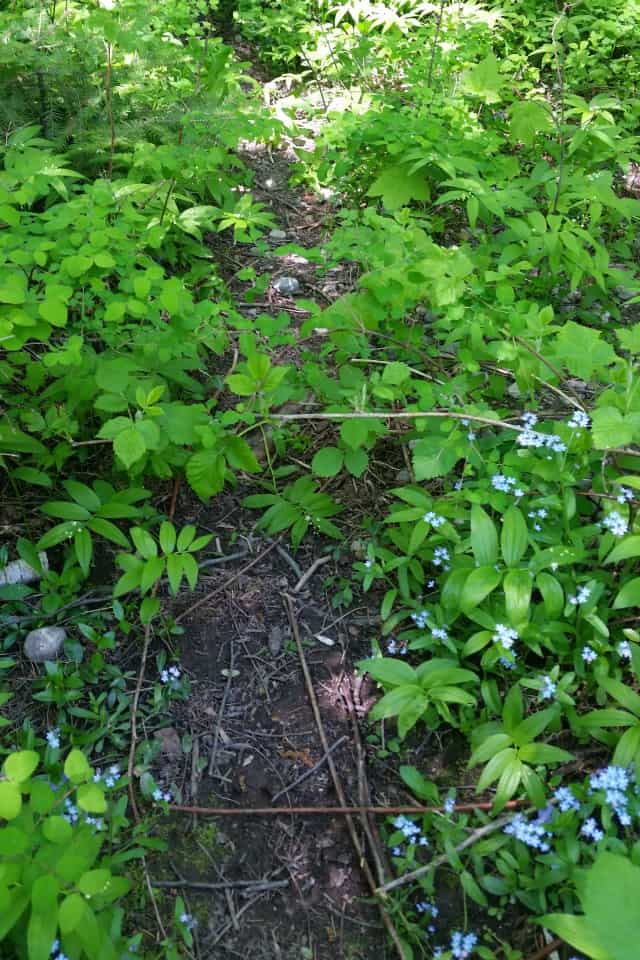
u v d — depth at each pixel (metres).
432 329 4.26
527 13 7.04
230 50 4.55
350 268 4.77
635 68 6.41
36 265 3.19
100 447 3.55
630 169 5.82
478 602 2.65
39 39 4.25
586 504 3.16
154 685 2.85
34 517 3.29
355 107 5.44
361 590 3.21
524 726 2.45
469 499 2.96
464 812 2.50
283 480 3.59
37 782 1.99
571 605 2.71
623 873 1.83
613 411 2.70
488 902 2.36
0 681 2.80
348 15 7.01
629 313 4.72
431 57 5.59
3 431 3.11
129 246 3.22
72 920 1.76
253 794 2.62
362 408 3.14
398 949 2.25
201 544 2.88
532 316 3.28
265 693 2.89
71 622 2.99
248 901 2.38
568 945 2.20
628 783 2.38
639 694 2.67
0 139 4.11
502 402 3.86
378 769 2.68
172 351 3.21
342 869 2.46
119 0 4.69
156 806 2.54
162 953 2.23
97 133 4.28
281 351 4.18
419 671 2.65
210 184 4.77
